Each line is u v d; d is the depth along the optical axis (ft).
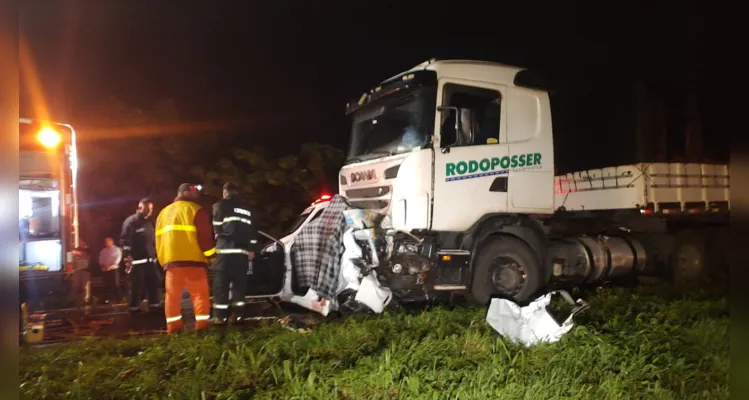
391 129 26.02
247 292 27.09
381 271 24.86
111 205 41.50
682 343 18.99
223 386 15.96
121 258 33.60
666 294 27.07
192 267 22.79
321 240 25.58
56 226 29.04
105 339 21.44
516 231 26.23
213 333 20.92
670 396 14.76
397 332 20.68
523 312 19.24
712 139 34.32
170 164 42.34
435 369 16.48
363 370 16.47
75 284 29.78
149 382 16.02
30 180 28.60
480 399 14.47
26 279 28.09
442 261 24.58
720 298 26.08
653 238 32.27
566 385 15.38
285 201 42.73
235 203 24.67
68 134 29.71
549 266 27.09
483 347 18.44
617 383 15.47
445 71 24.70
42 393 15.28
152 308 30.48
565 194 34.81
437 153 24.18
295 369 16.53
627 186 31.73
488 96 25.53
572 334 18.90
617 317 21.27
